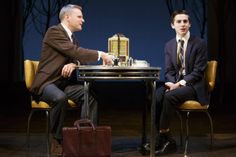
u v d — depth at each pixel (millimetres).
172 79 4023
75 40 3938
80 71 3402
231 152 3914
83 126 3379
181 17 3977
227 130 5211
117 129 5262
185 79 3881
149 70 3416
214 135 4863
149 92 3910
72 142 3186
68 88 3787
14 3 8844
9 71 9000
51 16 8992
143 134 3996
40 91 3699
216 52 8883
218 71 8531
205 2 8836
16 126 5496
